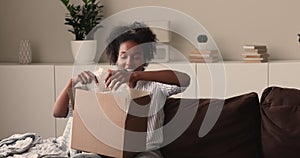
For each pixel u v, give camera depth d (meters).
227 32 4.10
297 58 4.05
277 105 2.43
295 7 4.02
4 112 4.04
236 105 2.44
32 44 4.30
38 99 4.00
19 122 4.03
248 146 2.41
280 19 4.04
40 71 3.98
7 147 2.41
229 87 3.81
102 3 4.20
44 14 4.27
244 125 2.42
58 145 2.51
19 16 4.30
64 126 4.01
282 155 2.35
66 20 4.04
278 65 3.74
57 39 4.29
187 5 4.13
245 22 4.08
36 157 2.26
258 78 3.78
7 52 4.32
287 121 2.37
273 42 4.07
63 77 3.96
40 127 4.02
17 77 4.00
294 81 3.74
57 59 4.30
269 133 2.38
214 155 2.40
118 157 2.19
